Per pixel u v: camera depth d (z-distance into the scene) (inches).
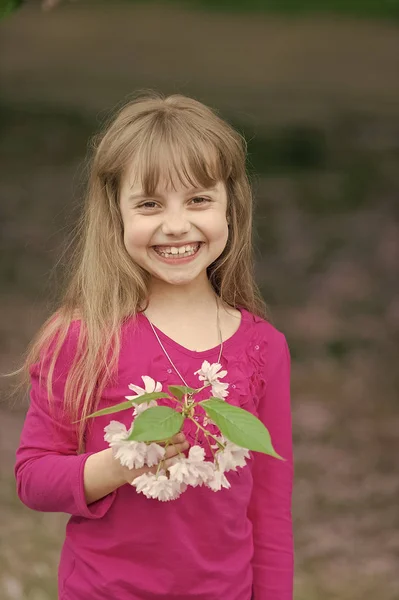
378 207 723.4
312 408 424.5
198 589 135.6
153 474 124.8
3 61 1039.6
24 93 941.2
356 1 1322.6
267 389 146.3
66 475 131.3
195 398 135.3
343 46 1151.0
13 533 294.7
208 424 133.3
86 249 144.5
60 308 146.5
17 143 845.2
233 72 1026.7
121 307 139.7
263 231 681.0
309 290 585.3
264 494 149.2
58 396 137.3
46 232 657.0
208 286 148.5
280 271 616.1
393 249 633.6
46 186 751.7
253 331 145.3
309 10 1309.1
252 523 149.6
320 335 513.7
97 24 1204.5
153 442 121.3
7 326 503.2
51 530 299.9
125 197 139.0
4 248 627.8
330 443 389.1
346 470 364.2
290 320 537.0
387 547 305.4
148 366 136.3
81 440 137.6
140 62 1049.5
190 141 136.2
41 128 870.4
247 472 140.4
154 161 134.6
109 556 135.8
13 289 564.4
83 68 1020.5
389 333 514.9
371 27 1243.2
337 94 967.6
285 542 149.7
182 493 134.2
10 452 360.8
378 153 829.2
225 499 136.5
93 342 136.4
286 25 1247.5
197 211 137.5
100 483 130.0
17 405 402.0
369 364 476.1
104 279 141.5
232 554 139.0
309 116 900.0
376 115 911.7
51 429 137.6
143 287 141.3
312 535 313.9
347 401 433.7
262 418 146.9
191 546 135.0
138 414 123.0
